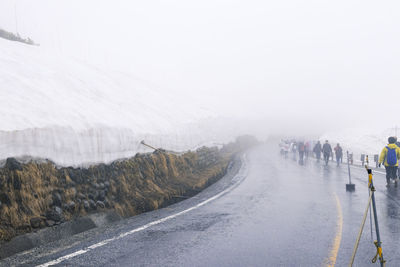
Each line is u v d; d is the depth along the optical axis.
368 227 6.91
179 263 4.76
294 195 11.14
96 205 7.85
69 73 16.69
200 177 14.07
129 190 9.31
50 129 7.94
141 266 4.63
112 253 5.20
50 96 11.20
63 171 7.73
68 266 4.62
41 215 6.44
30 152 7.16
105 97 15.77
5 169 6.38
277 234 6.36
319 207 9.08
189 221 7.46
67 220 6.80
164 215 8.15
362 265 4.71
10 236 5.57
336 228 6.83
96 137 9.37
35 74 13.51
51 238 6.03
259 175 17.42
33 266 4.64
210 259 4.95
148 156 11.65
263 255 5.14
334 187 12.99
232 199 10.42
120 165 9.73
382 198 10.46
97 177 8.56
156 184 10.73
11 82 10.96
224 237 6.14
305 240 5.97
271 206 9.23
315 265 4.72
